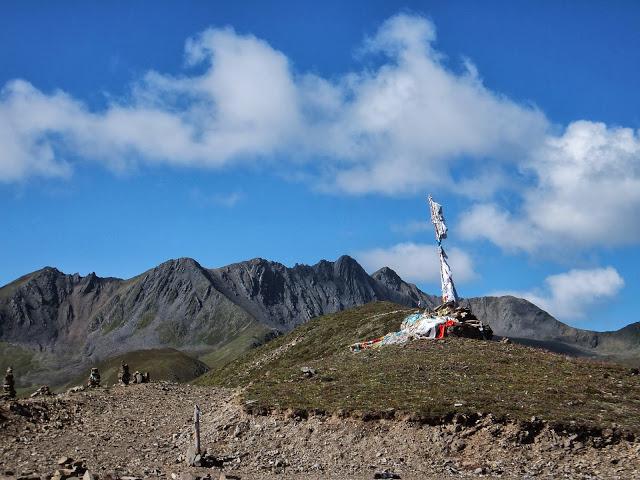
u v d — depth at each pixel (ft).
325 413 136.05
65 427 146.82
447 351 181.47
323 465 121.39
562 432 127.13
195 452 120.67
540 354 184.03
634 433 127.24
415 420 130.62
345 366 172.55
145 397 178.60
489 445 125.59
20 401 160.97
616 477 112.37
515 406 135.74
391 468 119.03
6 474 107.14
